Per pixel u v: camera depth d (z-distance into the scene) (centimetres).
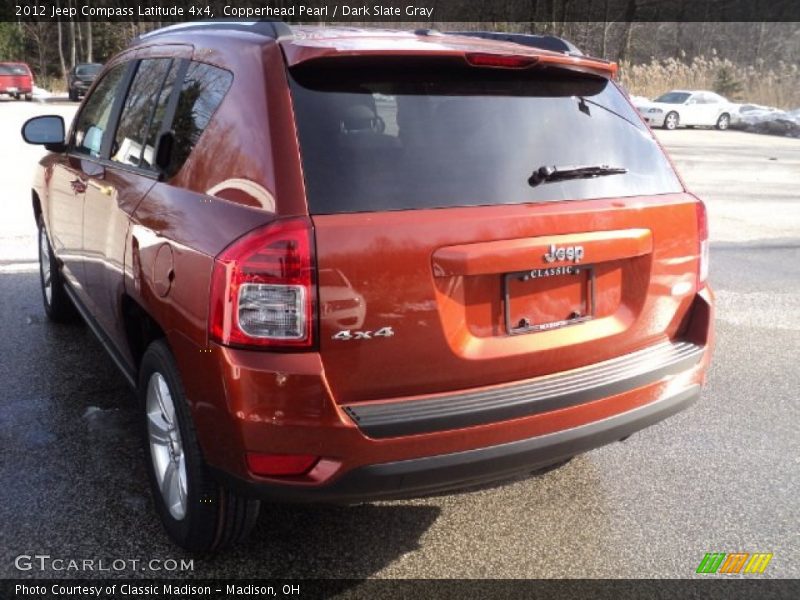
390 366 256
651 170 325
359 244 247
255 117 266
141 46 408
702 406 475
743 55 5556
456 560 313
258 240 244
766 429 443
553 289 286
